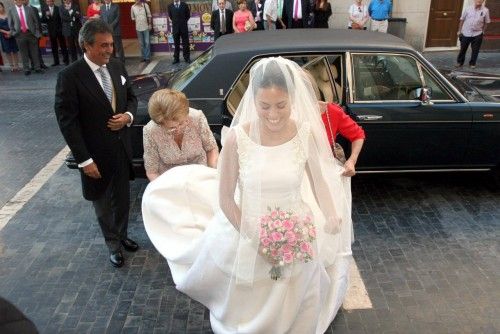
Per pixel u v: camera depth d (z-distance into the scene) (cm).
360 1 1086
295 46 441
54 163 601
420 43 1177
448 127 443
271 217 241
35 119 784
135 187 518
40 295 351
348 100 439
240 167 236
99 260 393
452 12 1170
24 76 1116
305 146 238
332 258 283
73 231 438
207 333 312
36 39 1120
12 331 136
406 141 447
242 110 240
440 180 515
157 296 348
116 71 341
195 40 1244
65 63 1223
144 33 1184
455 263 373
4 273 378
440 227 424
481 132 447
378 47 442
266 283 256
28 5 1094
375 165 459
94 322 323
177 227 312
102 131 334
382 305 331
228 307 267
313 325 265
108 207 368
